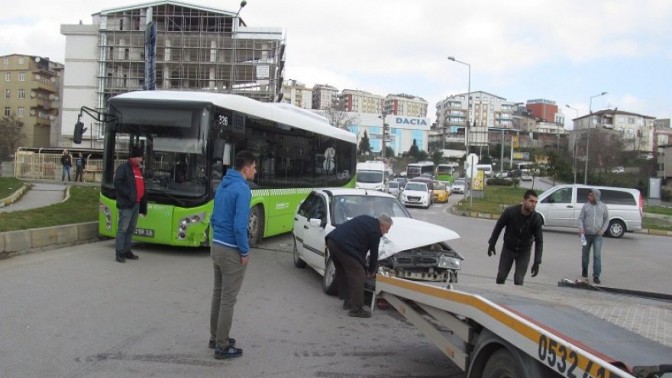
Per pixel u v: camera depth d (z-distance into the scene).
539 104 184.00
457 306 4.27
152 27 20.80
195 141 10.60
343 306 7.54
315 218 9.35
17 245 9.91
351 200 9.28
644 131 139.62
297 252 10.41
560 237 20.33
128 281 8.38
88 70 80.19
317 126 15.91
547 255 15.27
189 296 7.70
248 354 5.49
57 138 103.50
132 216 9.91
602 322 3.78
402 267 7.35
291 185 14.23
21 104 98.12
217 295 5.49
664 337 3.53
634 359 2.92
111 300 7.21
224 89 76.06
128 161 9.88
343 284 7.49
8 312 6.40
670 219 33.59
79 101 80.19
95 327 6.05
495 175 92.31
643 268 13.57
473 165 32.81
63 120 80.38
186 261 10.29
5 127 84.88
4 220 11.19
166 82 76.81
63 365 4.91
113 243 11.79
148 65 21.08
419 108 163.00
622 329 3.63
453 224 23.23
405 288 5.36
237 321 6.68
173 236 10.59
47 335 5.69
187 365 5.08
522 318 3.48
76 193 20.83
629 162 82.44
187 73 76.75
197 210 10.58
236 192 5.25
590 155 71.62
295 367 5.20
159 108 10.77
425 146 128.62
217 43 75.94
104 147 11.08
